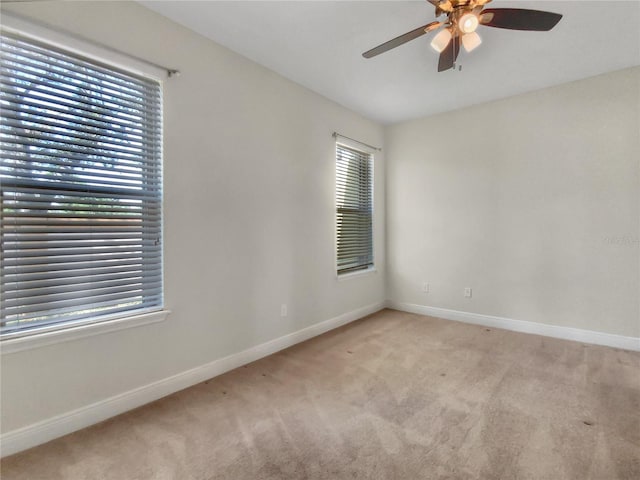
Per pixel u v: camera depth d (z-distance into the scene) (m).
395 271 4.54
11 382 1.63
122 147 2.01
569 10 2.12
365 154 4.29
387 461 1.59
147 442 1.73
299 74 3.01
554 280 3.36
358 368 2.65
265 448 1.68
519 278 3.56
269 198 2.91
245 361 2.73
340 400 2.15
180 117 2.26
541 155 3.39
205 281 2.43
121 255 2.01
